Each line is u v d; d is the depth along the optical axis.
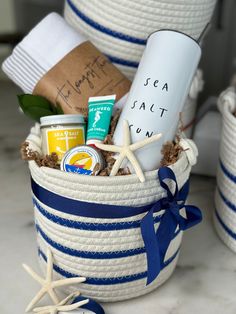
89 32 0.59
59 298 0.51
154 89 0.46
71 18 0.62
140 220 0.45
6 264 0.56
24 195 0.69
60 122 0.48
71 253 0.47
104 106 0.49
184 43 0.46
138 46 0.58
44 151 0.49
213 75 0.85
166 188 0.45
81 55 0.53
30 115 0.52
